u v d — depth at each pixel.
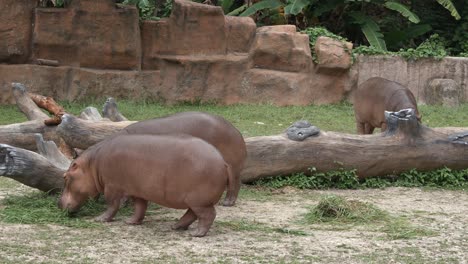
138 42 19.38
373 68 20.67
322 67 20.02
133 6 19.17
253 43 20.02
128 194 8.77
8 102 18.75
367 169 11.66
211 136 9.43
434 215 9.96
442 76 20.91
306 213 9.89
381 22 24.05
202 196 8.24
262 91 19.91
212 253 7.84
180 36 19.55
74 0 18.92
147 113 17.94
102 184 8.95
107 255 7.70
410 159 11.74
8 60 18.97
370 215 9.70
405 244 8.45
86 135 10.88
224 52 19.80
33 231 8.63
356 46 23.55
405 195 11.21
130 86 19.30
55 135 12.69
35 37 18.89
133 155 8.50
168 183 8.28
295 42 20.03
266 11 23.06
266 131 16.23
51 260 7.50
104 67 19.34
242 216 9.66
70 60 19.20
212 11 19.52
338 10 23.62
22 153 9.82
